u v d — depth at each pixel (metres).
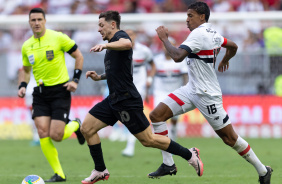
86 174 28.78
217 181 25.70
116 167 31.77
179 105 23.75
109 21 22.05
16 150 42.19
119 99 21.95
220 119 22.83
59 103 25.83
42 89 25.80
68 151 41.47
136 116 22.05
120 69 21.78
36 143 45.59
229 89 50.19
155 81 42.50
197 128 51.25
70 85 25.78
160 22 50.78
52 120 25.67
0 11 62.03
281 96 50.09
